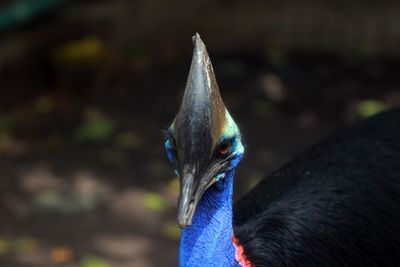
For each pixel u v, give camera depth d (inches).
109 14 404.2
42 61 383.2
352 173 171.9
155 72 403.5
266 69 413.1
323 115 375.2
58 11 398.3
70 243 277.0
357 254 163.8
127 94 382.3
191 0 433.4
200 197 123.6
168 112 369.4
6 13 378.0
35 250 271.6
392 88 399.5
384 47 433.4
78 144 340.8
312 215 162.9
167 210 300.0
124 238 281.7
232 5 448.1
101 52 385.1
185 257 134.8
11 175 316.2
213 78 124.9
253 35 438.0
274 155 338.3
